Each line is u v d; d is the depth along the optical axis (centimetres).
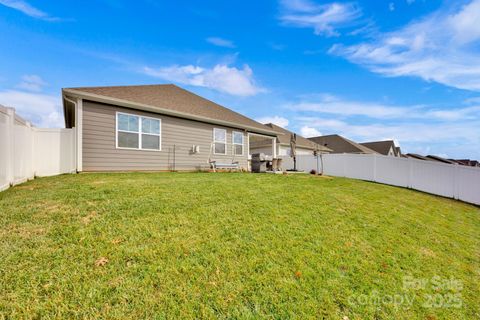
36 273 197
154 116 944
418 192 968
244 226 335
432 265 307
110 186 495
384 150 2856
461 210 736
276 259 261
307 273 243
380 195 713
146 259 232
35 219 297
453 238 432
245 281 218
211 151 1155
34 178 639
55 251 230
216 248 267
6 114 466
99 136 800
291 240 310
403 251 331
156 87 1209
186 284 204
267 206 436
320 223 384
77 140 754
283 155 1881
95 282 194
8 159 478
